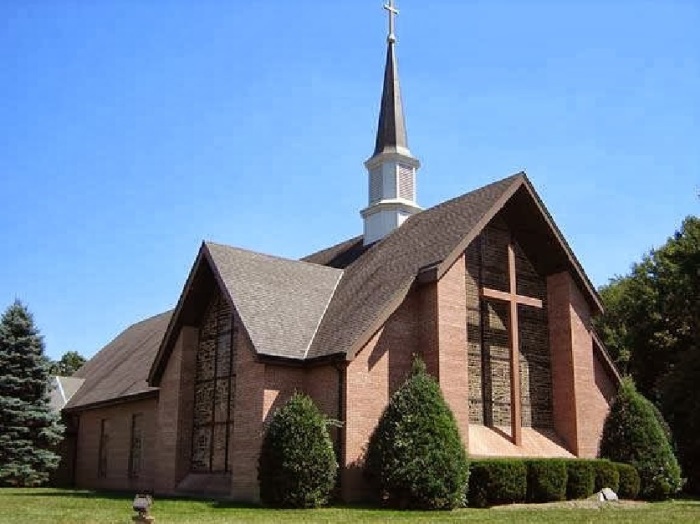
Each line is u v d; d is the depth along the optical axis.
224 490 22.88
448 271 22.39
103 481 32.84
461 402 21.69
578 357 25.58
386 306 21.52
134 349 38.03
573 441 24.75
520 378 25.11
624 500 22.41
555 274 26.53
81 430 36.22
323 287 25.83
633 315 42.78
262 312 22.86
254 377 21.86
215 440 24.64
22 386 35.00
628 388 24.77
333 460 19.78
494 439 23.02
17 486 33.78
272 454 19.59
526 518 16.61
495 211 23.67
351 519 16.12
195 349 26.56
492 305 25.00
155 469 28.53
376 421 21.08
